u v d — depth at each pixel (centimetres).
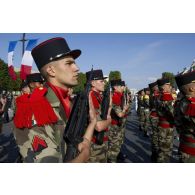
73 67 232
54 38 230
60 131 212
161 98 751
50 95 221
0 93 942
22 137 204
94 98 429
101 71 505
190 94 455
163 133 745
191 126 437
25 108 206
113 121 754
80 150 229
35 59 238
